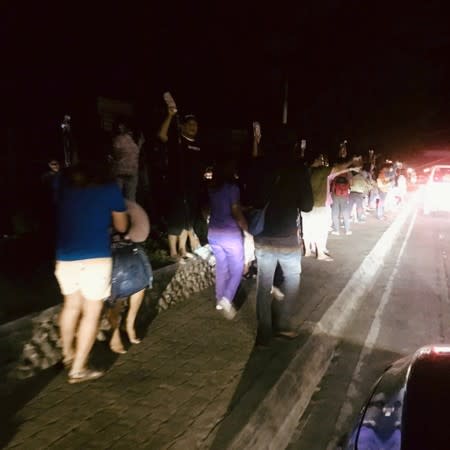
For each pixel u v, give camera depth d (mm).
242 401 3986
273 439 3850
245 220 5684
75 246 3881
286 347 5199
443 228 16156
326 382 5086
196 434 3539
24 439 3414
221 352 5004
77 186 3889
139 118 11930
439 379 2514
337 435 4141
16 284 5781
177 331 5543
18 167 9898
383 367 5480
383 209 16062
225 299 5926
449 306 7727
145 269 4715
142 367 4598
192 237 7621
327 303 6801
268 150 4957
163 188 9719
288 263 5078
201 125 15977
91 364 4598
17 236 7457
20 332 4289
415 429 2201
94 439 3441
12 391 4070
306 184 4895
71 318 4195
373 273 9578
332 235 12500
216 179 5781
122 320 5453
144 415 3770
